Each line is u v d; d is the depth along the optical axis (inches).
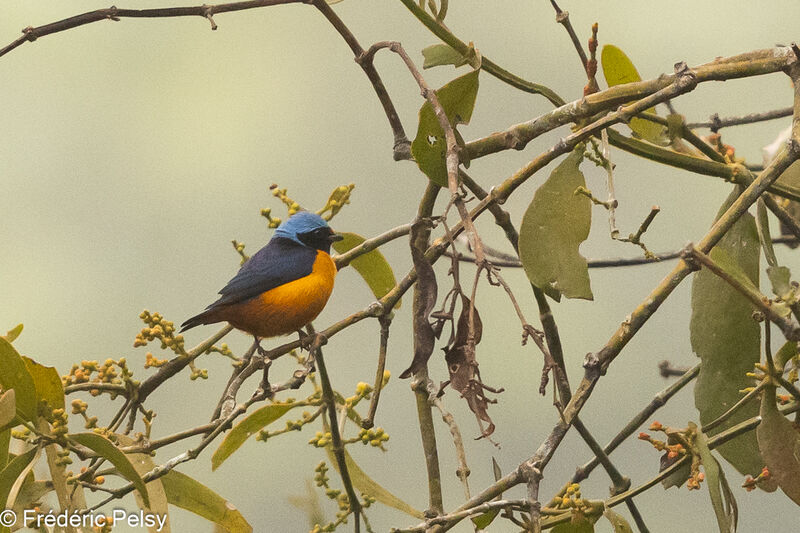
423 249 359.3
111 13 331.6
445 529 252.1
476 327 253.8
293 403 339.6
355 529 334.0
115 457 267.3
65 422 273.1
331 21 345.4
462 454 300.5
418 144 316.2
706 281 323.3
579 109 303.7
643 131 349.7
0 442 283.7
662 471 285.3
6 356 266.1
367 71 350.9
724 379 318.3
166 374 340.2
